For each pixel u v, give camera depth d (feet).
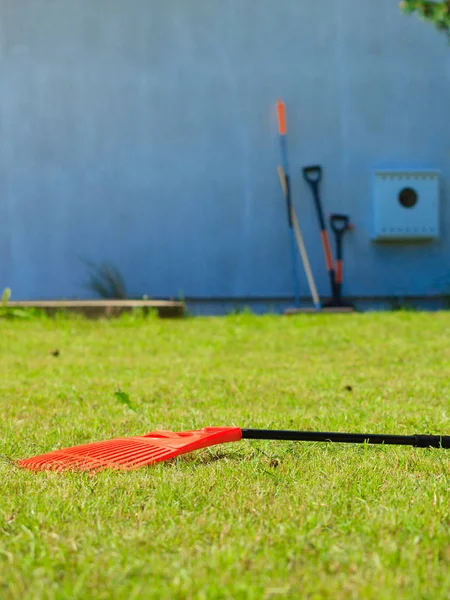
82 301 26.48
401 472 6.67
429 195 30.42
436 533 4.88
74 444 8.23
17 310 24.00
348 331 20.15
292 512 5.36
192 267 30.37
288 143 30.42
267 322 22.70
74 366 15.12
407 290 30.96
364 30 30.53
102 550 4.60
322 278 30.63
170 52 30.19
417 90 30.81
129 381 13.04
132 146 30.19
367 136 30.66
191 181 30.30
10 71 29.89
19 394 11.80
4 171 29.96
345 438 7.34
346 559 4.39
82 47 29.99
